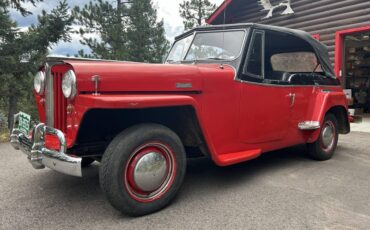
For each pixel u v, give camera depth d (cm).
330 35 880
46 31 1030
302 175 378
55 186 341
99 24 1641
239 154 333
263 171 394
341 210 276
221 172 390
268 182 351
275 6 1000
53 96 284
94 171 395
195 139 313
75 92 245
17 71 1016
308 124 407
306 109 418
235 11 1119
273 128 371
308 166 418
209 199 302
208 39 372
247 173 385
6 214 271
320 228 244
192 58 376
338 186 338
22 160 452
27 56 1039
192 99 278
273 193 317
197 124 289
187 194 314
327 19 886
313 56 456
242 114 336
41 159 267
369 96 1196
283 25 993
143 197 266
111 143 254
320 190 326
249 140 346
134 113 291
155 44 1733
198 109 282
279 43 425
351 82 1216
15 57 998
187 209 279
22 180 361
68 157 244
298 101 402
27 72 1033
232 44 351
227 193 317
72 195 315
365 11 808
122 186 251
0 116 770
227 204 290
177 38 427
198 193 317
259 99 351
